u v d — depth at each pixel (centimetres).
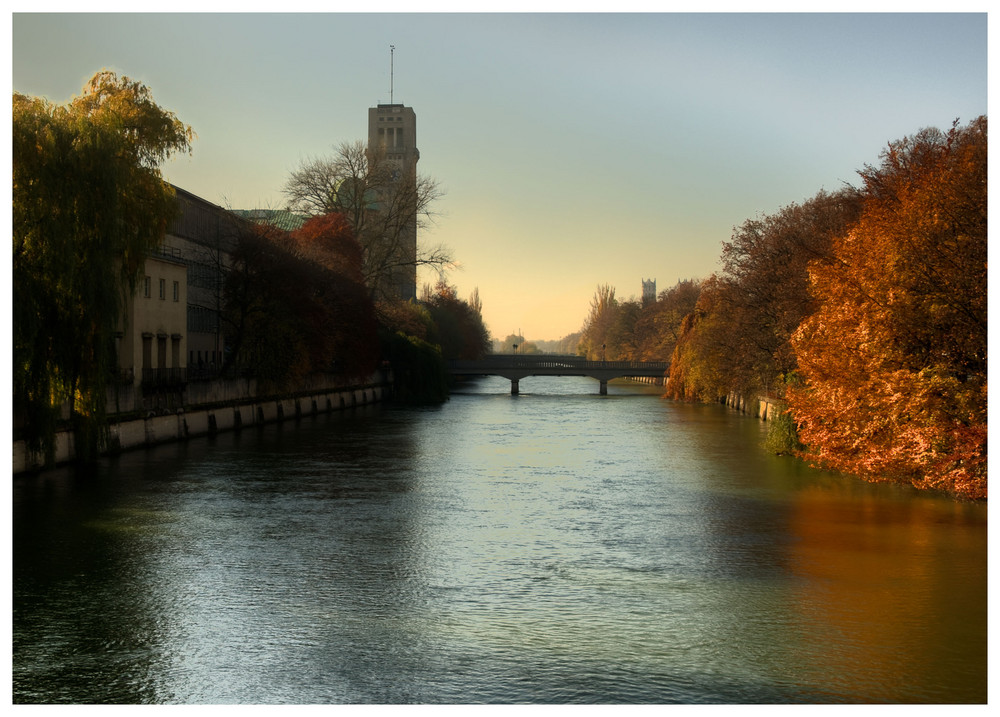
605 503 3931
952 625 2261
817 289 4941
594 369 13812
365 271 9819
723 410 9988
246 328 7769
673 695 1842
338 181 9781
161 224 4956
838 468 4662
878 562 2867
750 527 3397
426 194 9900
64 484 4219
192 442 6034
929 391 3903
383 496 4091
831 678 1928
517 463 5275
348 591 2575
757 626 2261
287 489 4241
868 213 4559
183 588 2602
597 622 2297
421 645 2134
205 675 1958
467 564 2878
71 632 2230
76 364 4281
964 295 3900
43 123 4012
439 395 11662
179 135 5200
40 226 3969
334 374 9894
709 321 9762
